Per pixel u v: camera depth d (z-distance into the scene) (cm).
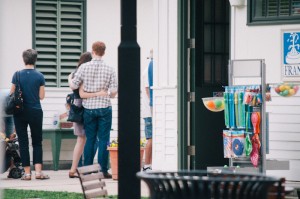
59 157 2664
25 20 2677
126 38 948
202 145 2119
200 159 2116
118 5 2748
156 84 2153
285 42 1855
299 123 1825
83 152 2366
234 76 1652
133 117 941
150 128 2400
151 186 796
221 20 2141
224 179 762
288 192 1059
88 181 1488
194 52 2077
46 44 2705
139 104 944
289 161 1725
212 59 2128
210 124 2128
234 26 1916
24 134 2262
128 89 943
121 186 937
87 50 2734
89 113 2186
